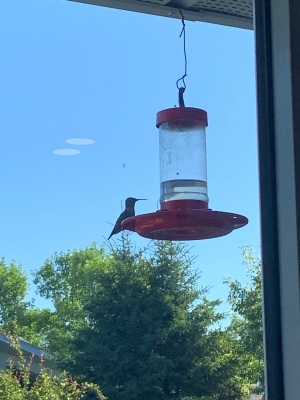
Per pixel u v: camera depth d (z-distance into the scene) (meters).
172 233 1.87
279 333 1.01
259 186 1.07
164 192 2.42
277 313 1.02
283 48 1.06
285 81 1.05
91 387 2.57
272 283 1.03
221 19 1.93
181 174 2.39
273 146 1.08
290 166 1.02
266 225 1.05
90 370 2.62
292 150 1.02
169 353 2.54
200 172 2.38
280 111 1.06
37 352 2.70
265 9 1.11
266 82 1.10
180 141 2.38
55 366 2.66
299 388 0.95
